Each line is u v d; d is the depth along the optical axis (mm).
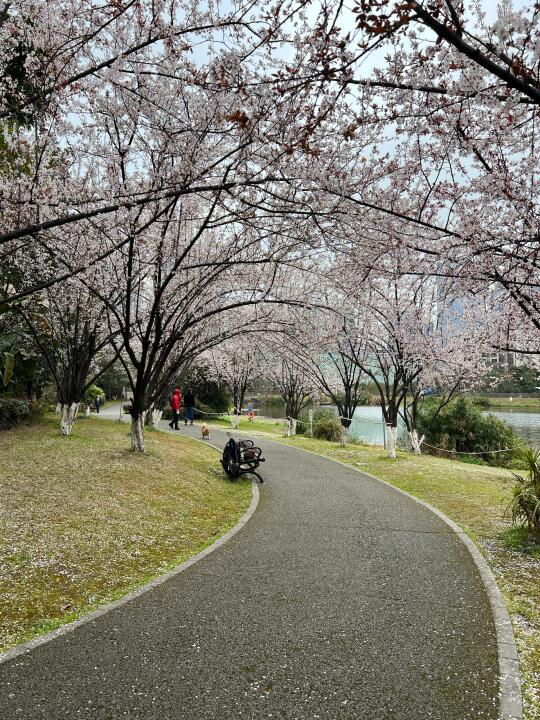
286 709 3092
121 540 6281
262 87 4391
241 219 6234
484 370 15656
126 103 6961
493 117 5117
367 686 3359
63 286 11539
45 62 5559
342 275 8156
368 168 6047
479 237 5730
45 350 13102
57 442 12039
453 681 3434
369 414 38219
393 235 6160
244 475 12141
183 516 7875
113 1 4965
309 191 5883
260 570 5609
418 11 2932
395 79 4734
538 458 7594
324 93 4836
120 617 4348
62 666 3529
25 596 4586
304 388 24844
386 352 16172
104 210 4793
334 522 7805
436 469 13492
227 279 11305
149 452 12070
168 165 7117
